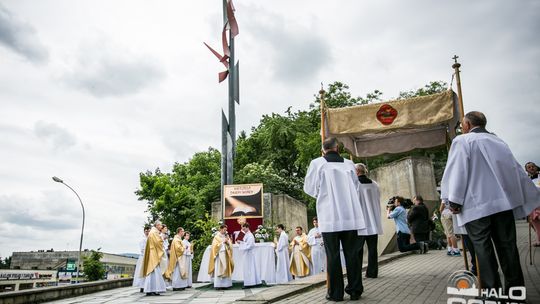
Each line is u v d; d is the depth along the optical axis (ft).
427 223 41.91
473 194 12.39
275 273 40.73
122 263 242.78
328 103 96.78
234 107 72.08
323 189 17.15
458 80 19.31
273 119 108.47
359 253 16.74
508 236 11.94
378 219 23.61
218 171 113.70
